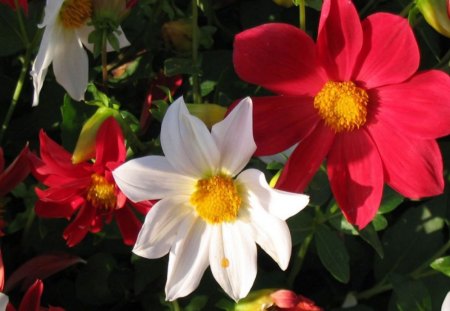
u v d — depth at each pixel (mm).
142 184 350
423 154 375
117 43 411
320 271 473
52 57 406
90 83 441
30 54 451
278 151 381
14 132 463
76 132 435
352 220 379
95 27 409
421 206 469
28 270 422
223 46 490
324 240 430
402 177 380
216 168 361
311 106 388
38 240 445
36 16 469
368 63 376
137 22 471
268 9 484
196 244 374
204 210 369
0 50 458
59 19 409
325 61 374
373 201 378
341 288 473
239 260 373
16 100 451
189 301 436
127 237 397
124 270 448
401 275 434
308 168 383
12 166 389
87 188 389
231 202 365
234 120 345
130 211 393
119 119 392
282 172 377
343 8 356
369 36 367
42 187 418
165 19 467
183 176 359
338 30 365
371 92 385
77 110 436
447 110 363
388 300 478
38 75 390
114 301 450
